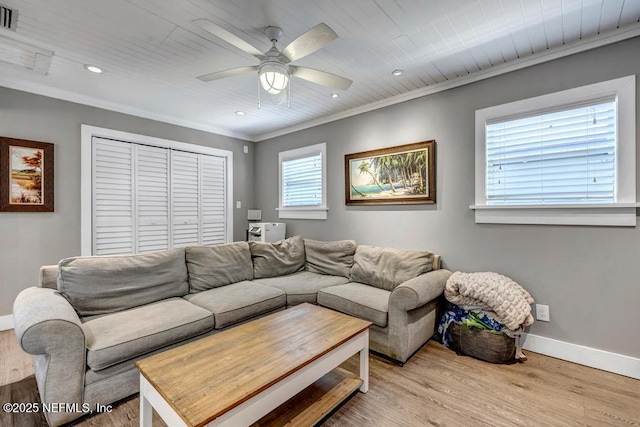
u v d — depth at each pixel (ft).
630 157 6.86
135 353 6.01
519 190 8.42
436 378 6.95
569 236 7.61
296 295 9.36
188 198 14.02
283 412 5.62
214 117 13.28
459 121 9.39
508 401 6.10
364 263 10.27
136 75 9.14
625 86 6.89
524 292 7.92
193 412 3.78
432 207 10.01
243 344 5.56
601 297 7.23
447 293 8.35
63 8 6.06
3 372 7.12
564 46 7.51
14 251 9.61
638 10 6.20
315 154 13.74
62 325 5.31
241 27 6.78
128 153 12.11
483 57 8.13
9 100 9.45
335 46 7.57
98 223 11.32
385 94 10.63
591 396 6.23
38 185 9.93
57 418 5.27
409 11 6.26
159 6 6.03
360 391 6.47
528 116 8.21
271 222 15.88
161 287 8.32
